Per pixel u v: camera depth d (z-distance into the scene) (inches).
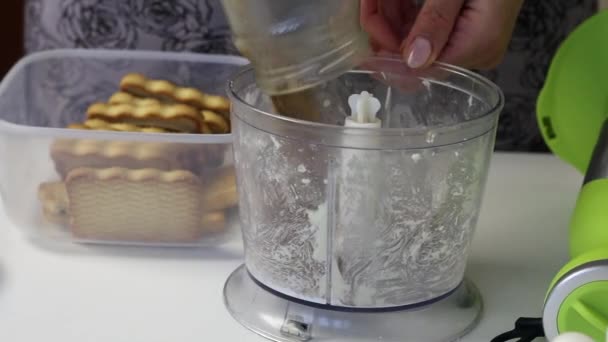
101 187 22.4
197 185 22.5
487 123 19.5
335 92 21.4
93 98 27.1
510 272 22.5
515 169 27.2
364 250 19.5
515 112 28.9
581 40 24.7
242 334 20.4
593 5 27.8
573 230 20.2
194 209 22.6
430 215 19.4
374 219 19.3
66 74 26.8
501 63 28.3
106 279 21.9
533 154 28.3
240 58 26.5
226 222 22.9
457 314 20.7
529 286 22.1
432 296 20.3
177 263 22.6
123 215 22.6
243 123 19.8
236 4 18.3
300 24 18.3
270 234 20.0
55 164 22.6
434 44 21.6
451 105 21.6
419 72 21.7
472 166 19.6
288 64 18.5
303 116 20.1
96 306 21.0
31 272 22.0
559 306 18.5
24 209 22.9
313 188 19.3
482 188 20.3
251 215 20.3
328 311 20.1
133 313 20.8
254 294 20.8
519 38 28.0
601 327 18.2
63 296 21.2
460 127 19.0
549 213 24.9
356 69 21.7
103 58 26.8
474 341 20.3
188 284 21.9
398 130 18.7
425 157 19.0
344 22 18.7
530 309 21.4
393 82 21.9
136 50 27.8
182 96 24.5
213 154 22.4
